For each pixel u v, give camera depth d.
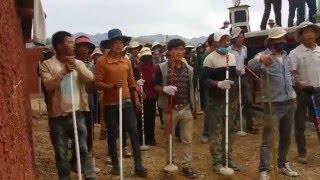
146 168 7.16
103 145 8.82
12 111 3.14
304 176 6.96
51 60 5.21
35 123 11.43
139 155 6.57
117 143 6.68
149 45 12.32
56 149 5.20
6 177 2.64
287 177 6.83
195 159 7.91
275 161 6.32
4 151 2.67
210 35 8.09
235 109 6.78
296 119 7.45
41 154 7.95
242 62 9.05
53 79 4.98
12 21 3.93
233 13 12.34
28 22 5.83
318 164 7.52
